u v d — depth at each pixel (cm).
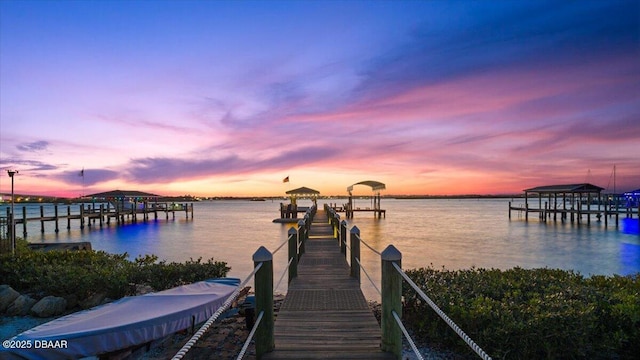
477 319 576
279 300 1028
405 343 679
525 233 3170
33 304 896
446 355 630
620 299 593
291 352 427
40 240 3025
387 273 422
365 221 4712
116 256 1189
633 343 545
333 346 444
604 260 1895
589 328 530
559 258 1941
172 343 731
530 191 4822
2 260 1094
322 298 647
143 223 4709
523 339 529
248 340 339
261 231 3516
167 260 1923
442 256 1969
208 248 2350
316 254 1096
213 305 692
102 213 4306
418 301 724
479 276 764
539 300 585
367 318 545
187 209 5547
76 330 538
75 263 1100
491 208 10219
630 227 3741
